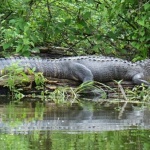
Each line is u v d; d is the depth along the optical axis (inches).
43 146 221.0
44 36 621.0
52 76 553.0
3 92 511.8
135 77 576.4
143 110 378.9
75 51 668.1
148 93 503.2
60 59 561.3
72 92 514.6
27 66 539.8
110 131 265.6
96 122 301.6
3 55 599.8
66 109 380.8
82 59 566.3
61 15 641.0
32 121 304.0
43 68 548.1
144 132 262.8
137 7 563.2
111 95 525.0
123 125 289.3
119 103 445.1
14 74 507.5
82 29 614.2
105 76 571.5
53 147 218.8
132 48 672.4
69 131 264.1
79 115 338.6
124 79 583.5
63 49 662.5
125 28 629.0
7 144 224.5
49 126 282.7
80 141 234.1
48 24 609.6
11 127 277.4
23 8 605.0
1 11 636.1
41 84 518.6
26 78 506.9
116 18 626.8
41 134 253.3
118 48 646.5
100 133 258.2
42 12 629.9
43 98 486.6
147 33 564.4
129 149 216.2
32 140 235.1
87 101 463.2
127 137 246.7
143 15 549.0
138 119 318.3
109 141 235.1
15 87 510.0
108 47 633.6
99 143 229.5
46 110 372.2
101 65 569.6
